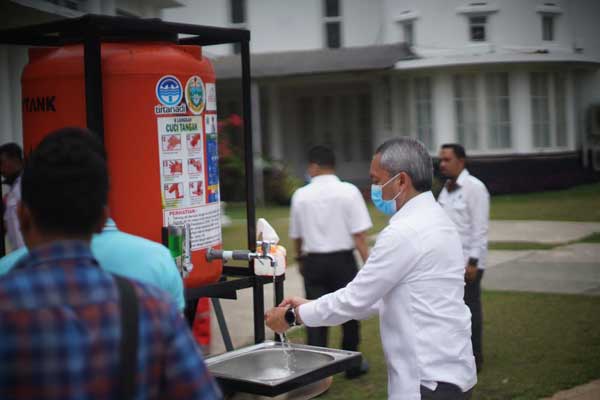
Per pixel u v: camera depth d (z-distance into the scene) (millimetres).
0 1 6125
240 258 2781
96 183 1605
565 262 9898
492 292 8164
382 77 19781
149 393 1510
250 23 20719
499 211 15531
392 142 2938
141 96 2518
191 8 20750
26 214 1663
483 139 18734
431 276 2760
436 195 17000
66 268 1506
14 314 1431
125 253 2045
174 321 1568
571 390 5082
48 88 2580
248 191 3098
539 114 19094
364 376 5488
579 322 6836
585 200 16938
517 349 6035
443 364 2738
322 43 20438
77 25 2469
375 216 15336
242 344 6234
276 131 20547
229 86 19594
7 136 6691
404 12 19062
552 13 18891
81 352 1441
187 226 2594
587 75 20531
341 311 2811
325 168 5387
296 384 2477
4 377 1408
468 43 18391
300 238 5484
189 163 2637
